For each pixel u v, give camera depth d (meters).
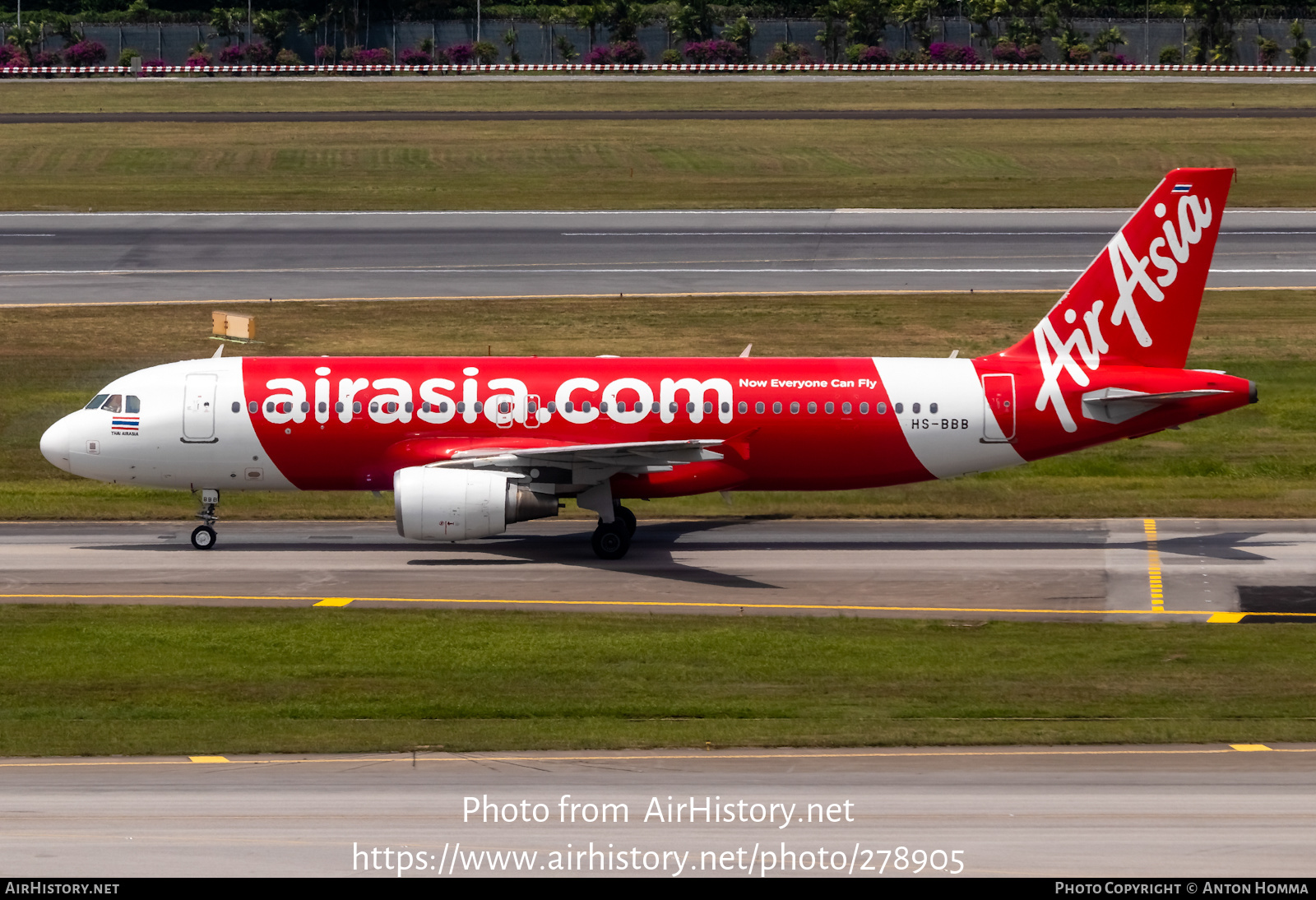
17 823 97.38
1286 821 98.12
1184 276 189.75
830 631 155.38
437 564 184.38
